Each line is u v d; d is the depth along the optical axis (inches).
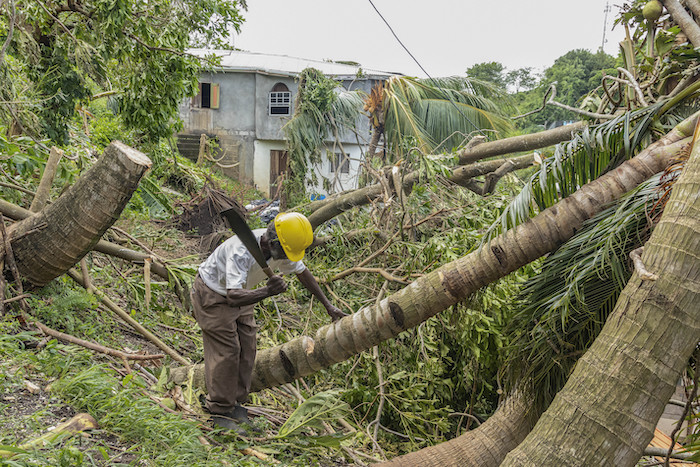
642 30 175.6
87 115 415.5
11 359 125.0
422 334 209.0
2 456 85.4
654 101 159.5
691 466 150.8
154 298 208.7
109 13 256.7
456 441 144.0
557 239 128.9
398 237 240.1
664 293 89.5
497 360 204.1
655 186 116.6
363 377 208.2
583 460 90.6
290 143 397.4
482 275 136.7
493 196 249.3
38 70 291.3
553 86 183.0
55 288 175.8
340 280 259.8
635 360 90.0
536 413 137.9
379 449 173.3
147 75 281.0
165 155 373.1
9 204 173.8
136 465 100.6
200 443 119.0
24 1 258.7
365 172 346.6
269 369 165.8
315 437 140.6
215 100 787.4
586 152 132.0
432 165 251.4
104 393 120.9
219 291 139.6
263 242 138.3
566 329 130.4
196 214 377.1
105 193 154.4
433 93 388.2
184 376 163.9
